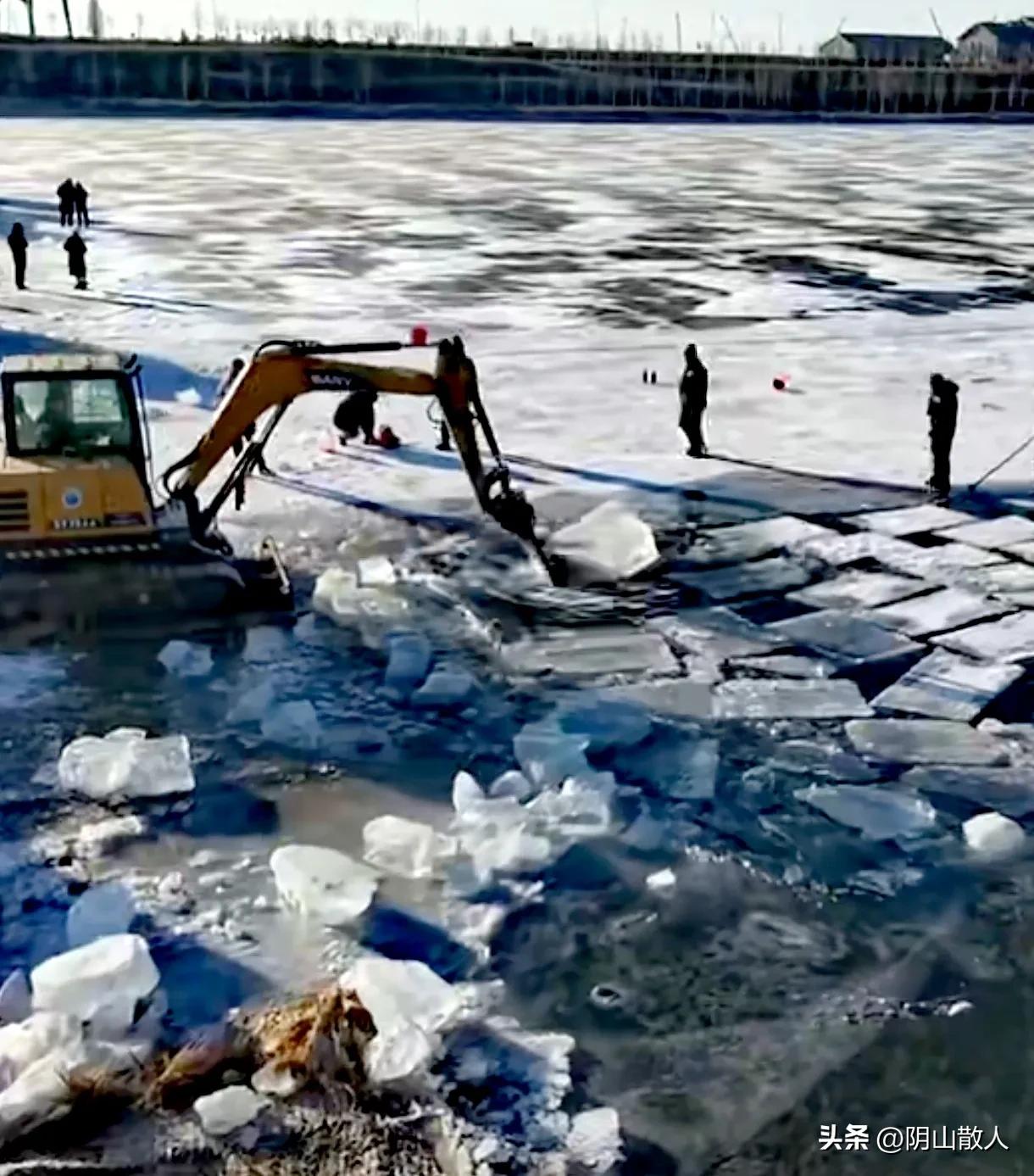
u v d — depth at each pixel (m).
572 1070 6.47
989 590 12.38
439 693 10.21
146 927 7.42
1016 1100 6.32
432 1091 6.26
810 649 11.23
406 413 17.92
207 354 20.45
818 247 33.53
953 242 34.94
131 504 10.93
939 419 14.66
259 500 14.54
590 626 11.62
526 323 23.50
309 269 28.44
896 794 8.89
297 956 7.21
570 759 9.14
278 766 9.22
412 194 42.59
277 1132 5.97
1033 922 7.64
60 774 8.88
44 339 21.27
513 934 7.46
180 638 11.14
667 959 7.29
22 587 10.74
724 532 13.82
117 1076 6.22
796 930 7.54
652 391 19.23
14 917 7.52
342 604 11.84
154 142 58.25
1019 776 9.27
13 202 37.88
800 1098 6.33
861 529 13.94
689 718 10.02
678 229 36.31
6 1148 5.85
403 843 8.10
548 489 15.05
